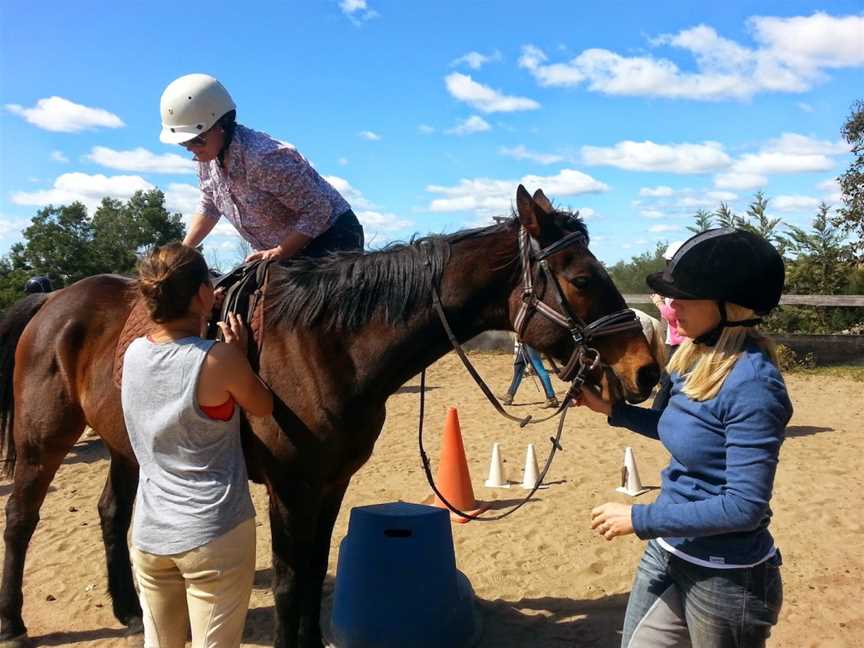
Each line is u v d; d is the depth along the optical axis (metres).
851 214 14.48
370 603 3.23
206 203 3.63
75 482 6.54
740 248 1.92
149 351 2.20
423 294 2.79
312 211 3.15
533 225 2.70
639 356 2.63
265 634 3.62
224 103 3.06
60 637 3.63
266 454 2.72
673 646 2.11
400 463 6.82
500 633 3.57
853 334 12.72
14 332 3.70
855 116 14.55
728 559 1.93
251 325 2.84
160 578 2.24
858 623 3.52
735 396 1.87
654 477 6.18
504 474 6.20
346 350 2.76
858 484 5.76
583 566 4.32
